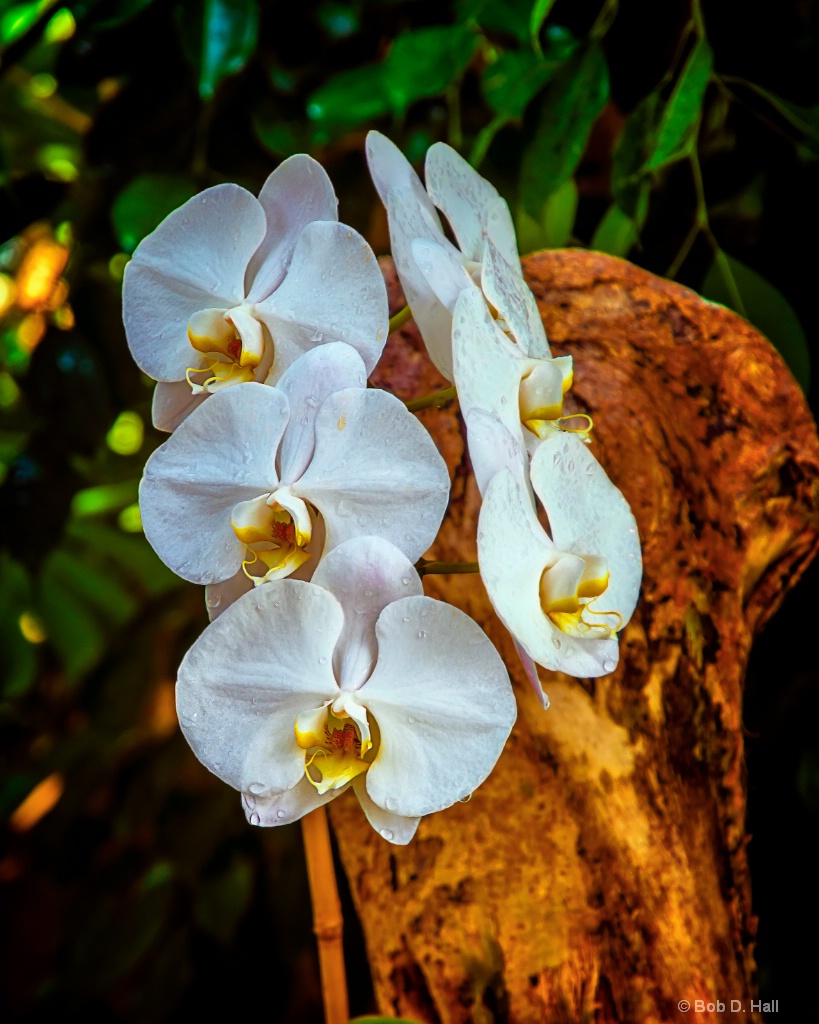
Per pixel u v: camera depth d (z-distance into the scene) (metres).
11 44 0.82
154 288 0.63
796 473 0.72
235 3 0.77
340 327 0.60
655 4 0.86
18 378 0.92
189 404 0.64
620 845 0.68
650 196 0.90
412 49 0.78
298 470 0.58
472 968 0.70
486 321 0.59
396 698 0.58
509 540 0.58
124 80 0.87
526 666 0.58
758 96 0.85
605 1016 0.68
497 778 0.69
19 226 0.92
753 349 0.73
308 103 0.81
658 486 0.69
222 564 0.60
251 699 0.58
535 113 0.83
